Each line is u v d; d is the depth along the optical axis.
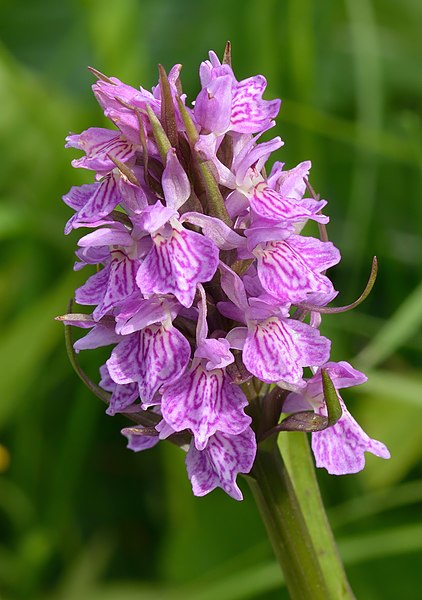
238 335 0.31
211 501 0.43
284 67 0.45
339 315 0.44
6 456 0.42
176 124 0.30
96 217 0.30
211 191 0.30
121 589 0.42
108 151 0.30
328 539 0.33
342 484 0.42
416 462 0.43
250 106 0.30
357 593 0.41
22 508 0.43
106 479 0.46
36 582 0.43
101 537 0.44
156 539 0.45
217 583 0.39
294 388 0.31
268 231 0.30
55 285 0.46
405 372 0.45
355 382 0.31
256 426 0.31
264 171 0.31
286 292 0.30
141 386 0.30
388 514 0.41
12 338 0.42
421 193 0.46
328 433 0.32
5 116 0.46
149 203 0.30
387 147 0.45
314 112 0.43
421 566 0.41
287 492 0.32
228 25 0.50
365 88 0.49
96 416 0.44
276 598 0.40
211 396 0.30
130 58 0.43
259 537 0.42
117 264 0.31
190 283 0.30
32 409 0.44
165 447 0.42
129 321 0.30
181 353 0.30
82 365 0.43
